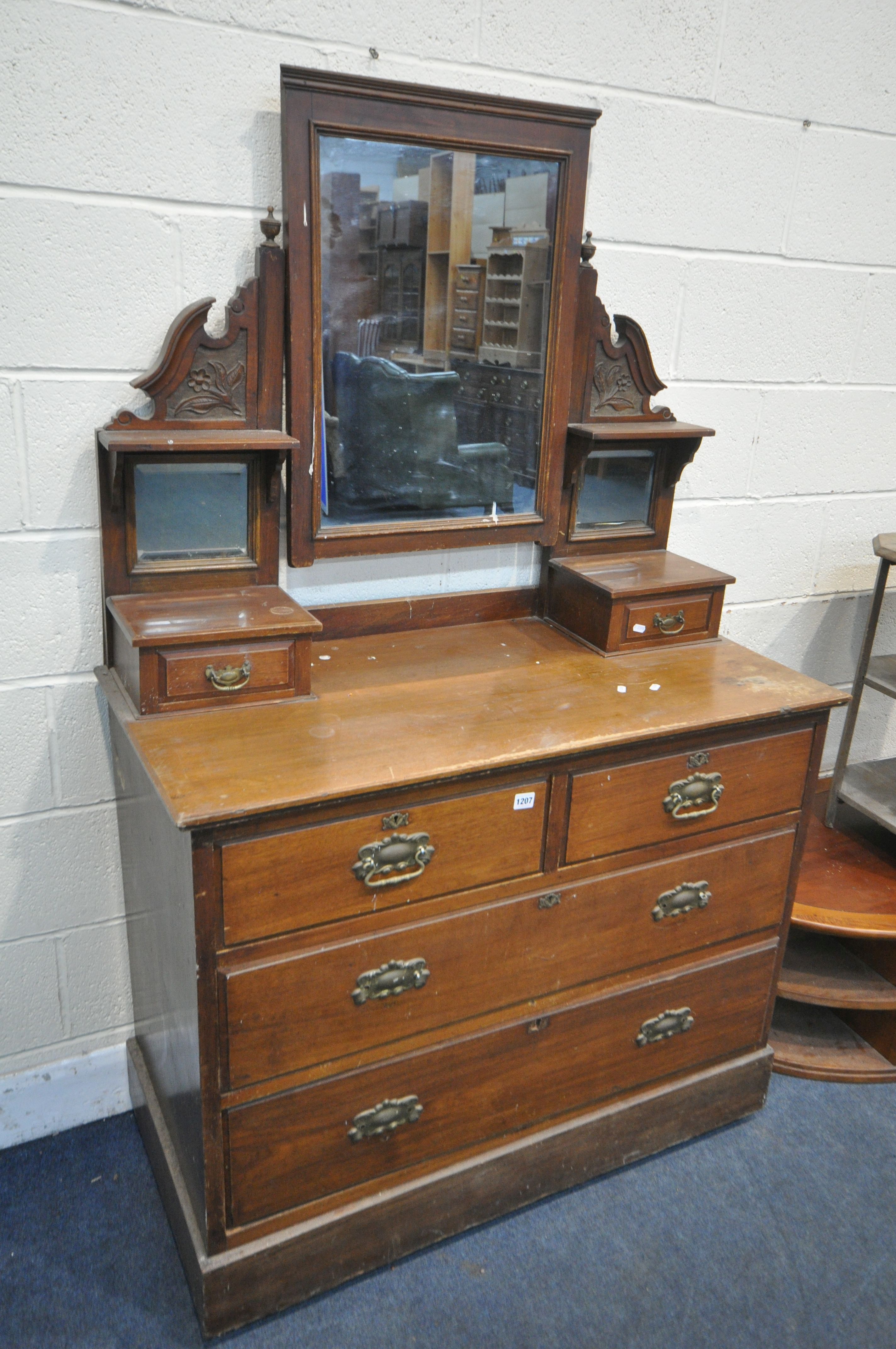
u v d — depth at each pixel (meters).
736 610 2.08
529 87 1.50
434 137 1.38
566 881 1.41
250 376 1.39
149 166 1.30
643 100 1.59
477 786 1.27
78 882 1.61
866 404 2.04
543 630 1.73
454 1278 1.45
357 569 1.62
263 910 1.18
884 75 1.78
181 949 1.24
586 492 1.72
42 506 1.39
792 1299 1.44
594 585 1.60
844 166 1.81
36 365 1.33
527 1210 1.57
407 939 1.30
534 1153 1.52
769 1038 1.82
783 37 1.66
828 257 1.87
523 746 1.28
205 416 1.39
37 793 1.53
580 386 1.63
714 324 1.80
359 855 1.22
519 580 1.77
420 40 1.41
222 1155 1.27
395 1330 1.37
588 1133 1.57
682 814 1.46
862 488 2.11
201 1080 1.21
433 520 1.58
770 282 1.83
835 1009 2.01
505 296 1.51
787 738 1.52
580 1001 1.49
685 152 1.66
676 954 1.56
